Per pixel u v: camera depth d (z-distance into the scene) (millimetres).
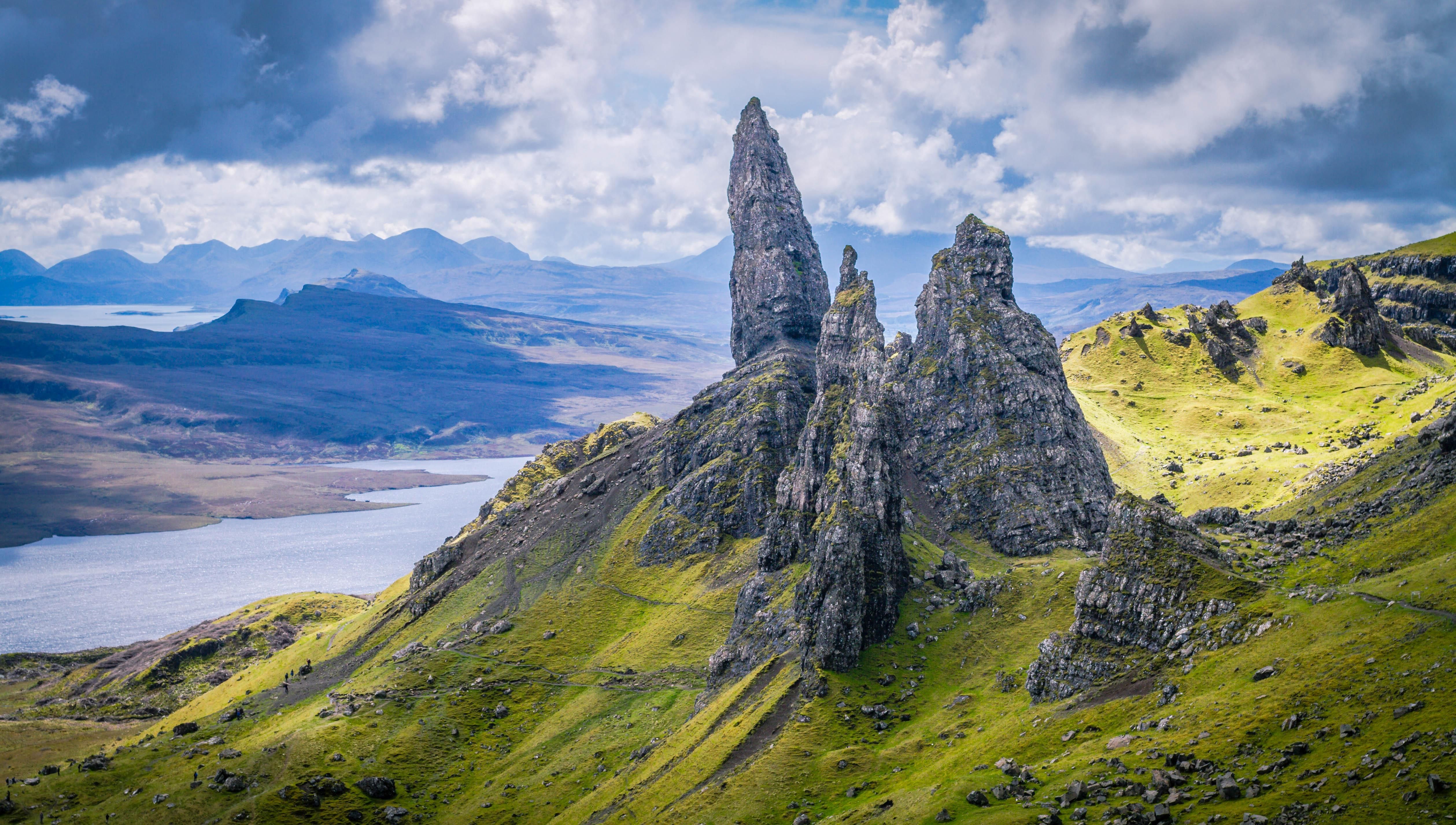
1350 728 138625
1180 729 162375
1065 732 181625
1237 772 142250
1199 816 135125
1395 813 117812
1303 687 154750
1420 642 150125
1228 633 184625
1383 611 164750
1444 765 120688
